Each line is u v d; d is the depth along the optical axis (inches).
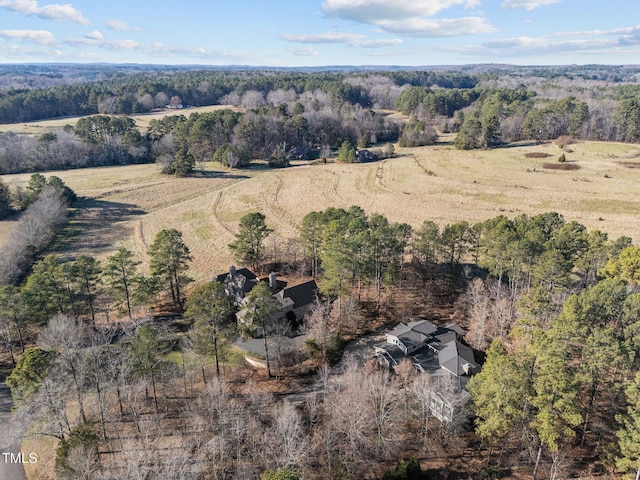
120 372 1715.1
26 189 4256.9
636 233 3540.8
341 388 1843.0
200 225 4047.7
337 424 1601.9
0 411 1754.4
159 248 2529.5
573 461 1540.4
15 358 2118.6
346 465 1503.4
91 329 2320.4
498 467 1512.1
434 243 2620.6
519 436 1640.0
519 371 1416.1
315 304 2436.0
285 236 3688.5
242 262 3024.1
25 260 3014.3
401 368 1936.5
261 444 1571.1
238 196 4904.0
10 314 2033.7
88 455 1380.4
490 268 2495.1
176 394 1862.7
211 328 1857.8
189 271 3112.7
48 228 3607.3
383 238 2463.1
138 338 1833.2
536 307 1963.6
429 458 1594.5
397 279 2640.3
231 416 1619.1
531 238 2352.4
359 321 2436.0
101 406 1615.4
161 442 1581.0
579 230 2630.4
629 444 1293.1
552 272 2149.4
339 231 2588.6
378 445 1572.3
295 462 1411.2
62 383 1565.0
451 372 1904.5
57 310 2256.4
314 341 2150.6
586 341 1537.9
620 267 2201.0
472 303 2418.8
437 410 1723.7
